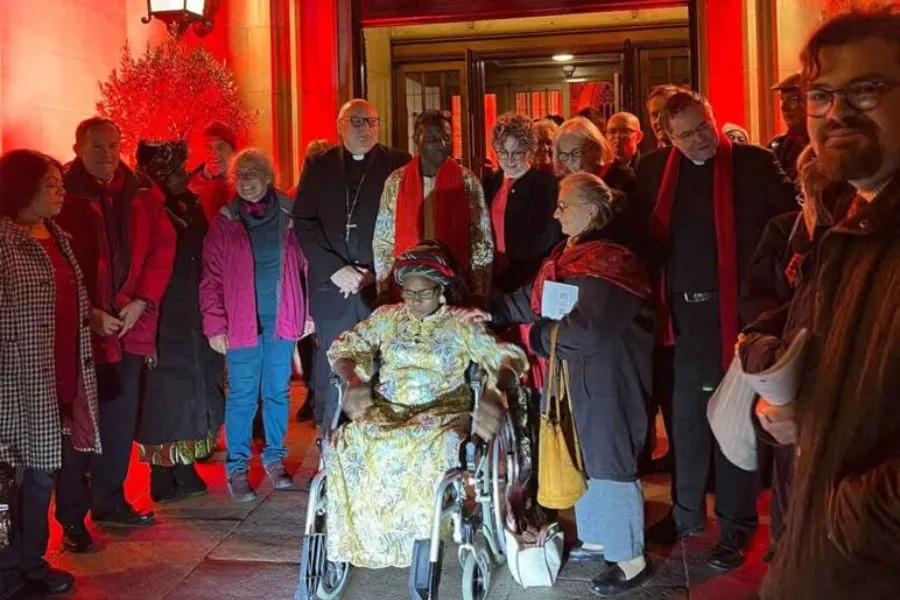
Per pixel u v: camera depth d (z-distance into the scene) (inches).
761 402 69.7
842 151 58.7
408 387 136.3
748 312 110.5
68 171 157.0
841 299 58.9
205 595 136.6
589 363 128.0
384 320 141.5
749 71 255.0
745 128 260.7
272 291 180.4
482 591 130.0
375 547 126.0
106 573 144.7
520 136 159.6
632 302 125.8
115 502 165.6
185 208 177.8
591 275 126.7
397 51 344.2
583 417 129.3
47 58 237.3
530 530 135.4
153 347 164.9
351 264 173.3
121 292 159.6
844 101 59.0
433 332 137.9
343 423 138.6
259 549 153.7
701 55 271.3
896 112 58.2
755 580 135.5
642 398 129.6
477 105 343.6
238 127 257.1
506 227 162.2
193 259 176.7
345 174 174.9
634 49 335.3
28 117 230.5
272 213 179.9
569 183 133.6
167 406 172.9
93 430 142.6
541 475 130.6
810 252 69.5
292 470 196.1
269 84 270.1
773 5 249.3
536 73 344.8
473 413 130.7
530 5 281.3
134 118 241.9
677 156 143.2
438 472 124.0
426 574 122.9
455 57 343.3
